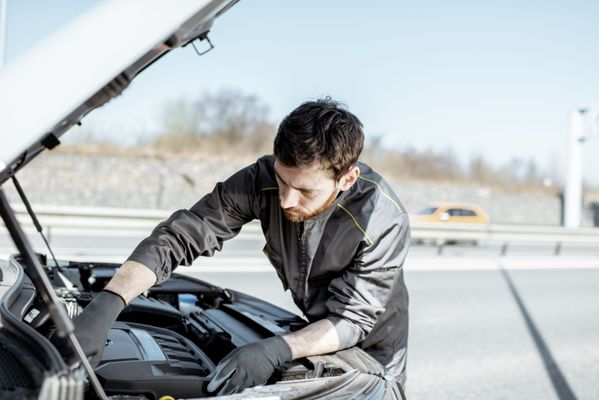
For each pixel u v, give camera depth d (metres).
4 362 1.10
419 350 5.52
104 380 1.39
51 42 0.96
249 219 1.97
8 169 1.12
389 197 1.86
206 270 8.41
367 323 1.78
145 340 1.74
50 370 0.99
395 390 1.61
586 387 4.76
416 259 12.03
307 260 1.84
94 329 1.42
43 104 0.93
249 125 37.84
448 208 18.14
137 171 19.25
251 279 7.87
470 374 4.89
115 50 0.95
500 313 7.43
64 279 2.34
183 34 1.08
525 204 28.30
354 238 1.77
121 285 1.60
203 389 1.46
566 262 13.68
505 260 12.95
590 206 31.22
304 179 1.53
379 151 42.78
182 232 1.81
